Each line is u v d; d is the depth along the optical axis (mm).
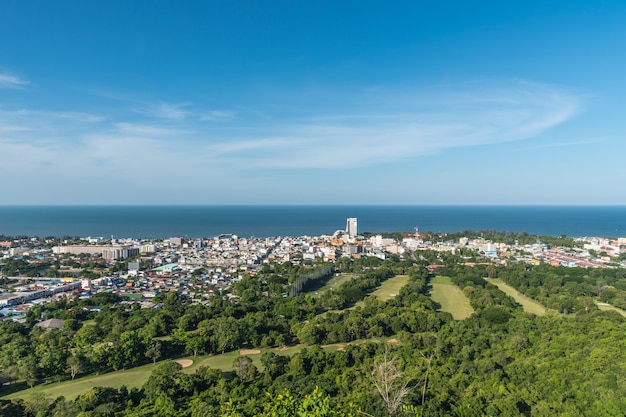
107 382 99562
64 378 101188
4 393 94125
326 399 33281
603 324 113625
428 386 82562
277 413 33719
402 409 67062
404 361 97062
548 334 112625
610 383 76000
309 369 98188
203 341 116812
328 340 125438
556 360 91500
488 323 131000
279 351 120750
